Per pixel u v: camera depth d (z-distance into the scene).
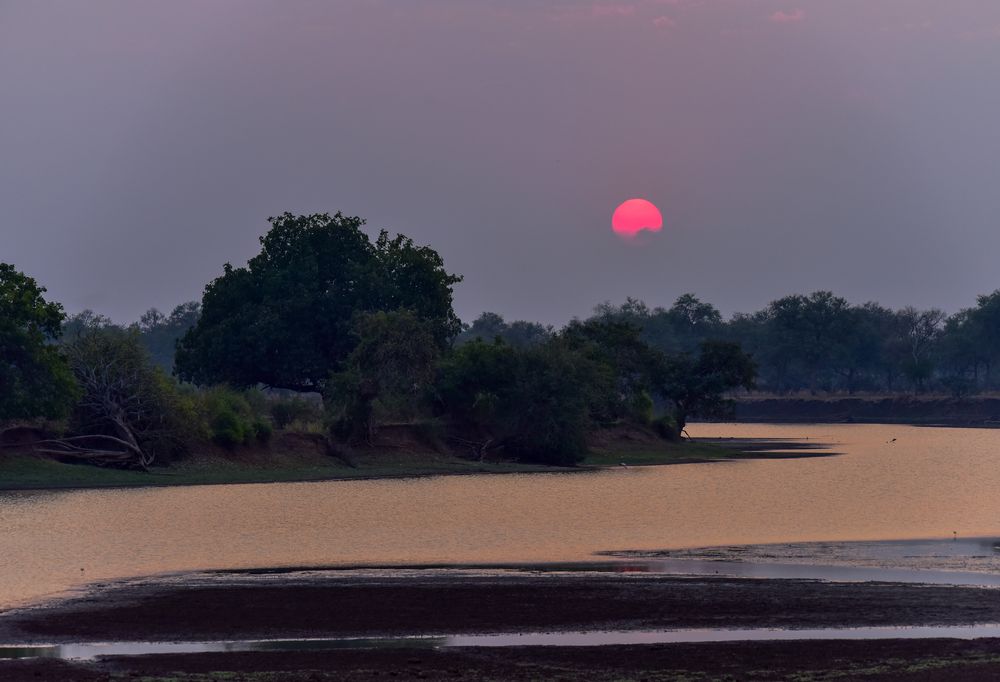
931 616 25.69
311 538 38.47
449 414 80.88
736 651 22.64
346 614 26.00
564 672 21.20
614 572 31.42
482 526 41.91
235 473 63.38
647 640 23.77
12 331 57.56
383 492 56.06
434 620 25.42
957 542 37.47
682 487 59.88
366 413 74.56
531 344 84.88
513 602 27.20
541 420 78.25
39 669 21.44
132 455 61.75
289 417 78.75
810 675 20.83
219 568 32.19
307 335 92.12
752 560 33.59
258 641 23.75
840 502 51.44
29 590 28.80
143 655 22.58
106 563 33.00
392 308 94.81
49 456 60.56
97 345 64.44
